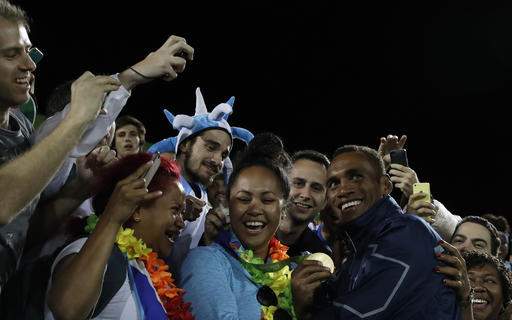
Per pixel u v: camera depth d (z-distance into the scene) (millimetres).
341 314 2381
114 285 2150
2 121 2260
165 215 2367
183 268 2498
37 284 2178
